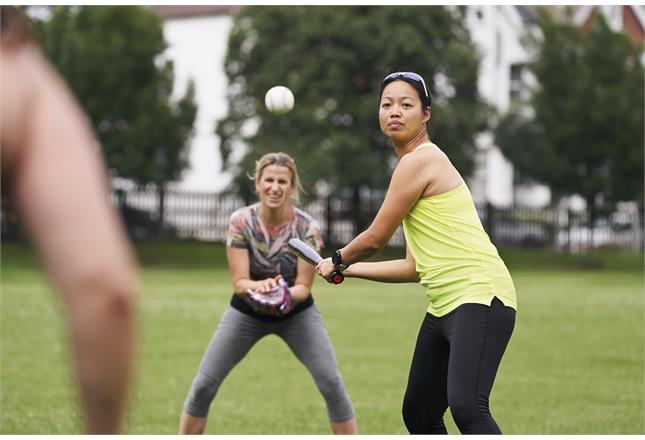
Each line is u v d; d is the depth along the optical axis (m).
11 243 30.83
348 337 13.31
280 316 5.90
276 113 7.40
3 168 1.39
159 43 32.16
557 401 8.65
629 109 35.84
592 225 37.91
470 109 34.53
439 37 34.22
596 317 16.42
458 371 4.44
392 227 4.77
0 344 12.20
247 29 34.59
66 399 8.40
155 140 32.06
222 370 5.94
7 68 1.41
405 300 19.19
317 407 8.30
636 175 36.47
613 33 36.16
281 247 6.04
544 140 37.41
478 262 4.59
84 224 1.35
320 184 34.31
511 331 4.58
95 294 1.34
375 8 33.69
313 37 33.28
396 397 8.78
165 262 30.45
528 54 37.38
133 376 1.41
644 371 10.61
